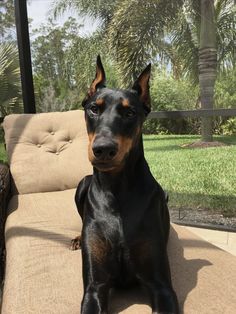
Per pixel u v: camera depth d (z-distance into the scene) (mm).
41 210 869
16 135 1081
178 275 577
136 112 521
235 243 1058
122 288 536
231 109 1150
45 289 547
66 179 1033
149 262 495
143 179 530
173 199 1290
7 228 788
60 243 707
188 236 746
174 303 463
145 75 577
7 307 514
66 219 821
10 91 1495
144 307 486
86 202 562
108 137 466
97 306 470
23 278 576
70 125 1109
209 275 576
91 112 529
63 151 1081
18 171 1015
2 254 792
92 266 500
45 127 1104
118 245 496
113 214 508
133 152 512
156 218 518
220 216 1208
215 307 491
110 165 467
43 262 627
